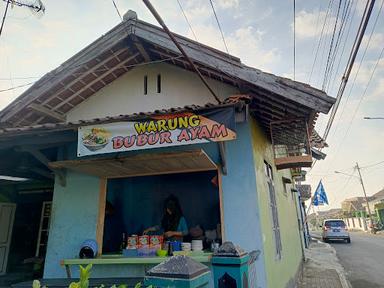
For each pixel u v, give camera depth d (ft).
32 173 20.99
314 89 13.67
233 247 8.32
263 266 14.32
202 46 16.33
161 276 6.38
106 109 20.47
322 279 28.86
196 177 25.45
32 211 26.32
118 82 21.04
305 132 18.81
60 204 18.21
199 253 14.24
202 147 16.90
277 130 19.19
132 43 18.49
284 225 25.43
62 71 17.79
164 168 15.74
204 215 24.41
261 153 18.93
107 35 17.67
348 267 35.65
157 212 24.57
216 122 12.87
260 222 15.14
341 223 73.00
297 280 26.76
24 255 25.44
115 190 21.75
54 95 18.74
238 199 15.69
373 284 26.96
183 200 25.11
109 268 15.64
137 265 15.33
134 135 13.64
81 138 14.14
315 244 67.15
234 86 18.12
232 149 16.58
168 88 19.80
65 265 15.15
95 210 17.52
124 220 22.90
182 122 13.24
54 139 15.55
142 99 20.06
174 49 16.72
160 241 15.74
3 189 25.99
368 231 120.06
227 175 16.20
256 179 15.87
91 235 17.06
